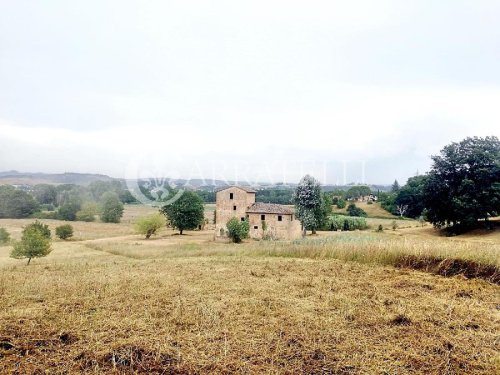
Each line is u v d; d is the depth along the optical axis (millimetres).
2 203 89375
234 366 5496
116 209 83938
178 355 5816
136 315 8125
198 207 61812
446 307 8820
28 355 5918
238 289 10812
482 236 41188
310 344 6301
